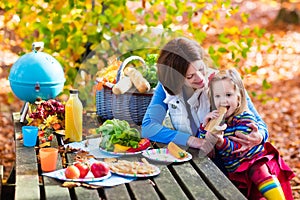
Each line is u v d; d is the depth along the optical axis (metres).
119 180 2.67
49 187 2.56
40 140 3.19
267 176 3.07
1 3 4.75
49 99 3.55
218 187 2.64
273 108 7.65
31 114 3.39
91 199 2.45
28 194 2.46
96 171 2.68
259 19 12.45
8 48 7.66
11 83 3.54
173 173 2.86
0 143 5.98
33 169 2.77
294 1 11.30
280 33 11.53
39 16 4.64
